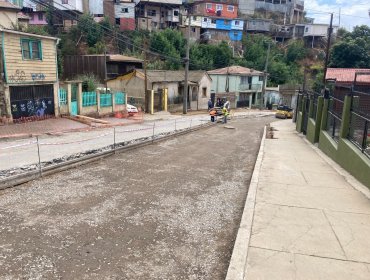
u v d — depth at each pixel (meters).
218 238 5.36
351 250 4.77
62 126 18.09
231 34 64.38
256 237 5.09
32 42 17.94
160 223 5.82
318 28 69.50
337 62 42.53
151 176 8.88
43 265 4.35
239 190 8.02
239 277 4.02
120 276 4.19
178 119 28.20
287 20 77.81
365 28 45.78
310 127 16.50
